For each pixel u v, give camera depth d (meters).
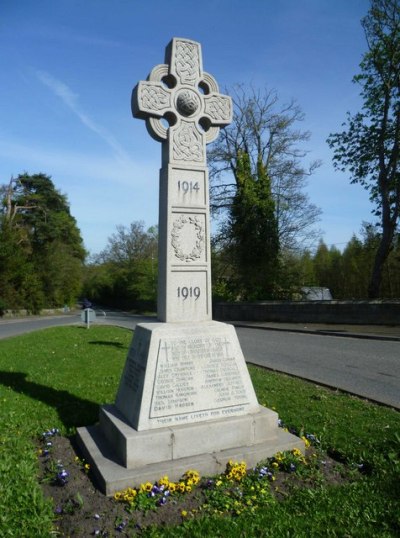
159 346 4.55
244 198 25.75
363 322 19.75
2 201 46.06
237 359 4.88
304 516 3.47
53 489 3.99
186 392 4.54
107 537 3.28
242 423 4.59
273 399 6.82
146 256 59.31
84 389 7.41
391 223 20.64
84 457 4.61
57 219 51.09
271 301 24.25
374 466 4.34
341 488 3.93
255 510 3.60
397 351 12.22
